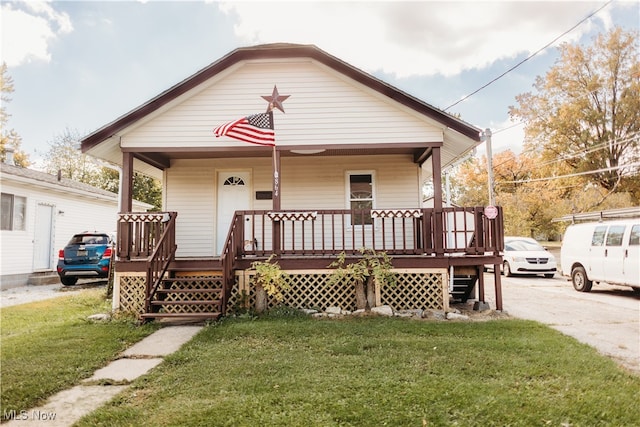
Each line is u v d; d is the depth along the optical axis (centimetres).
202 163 1127
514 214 2514
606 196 2719
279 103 912
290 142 902
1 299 1063
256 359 516
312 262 854
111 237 1356
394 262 841
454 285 1015
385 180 1112
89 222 1742
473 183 3488
